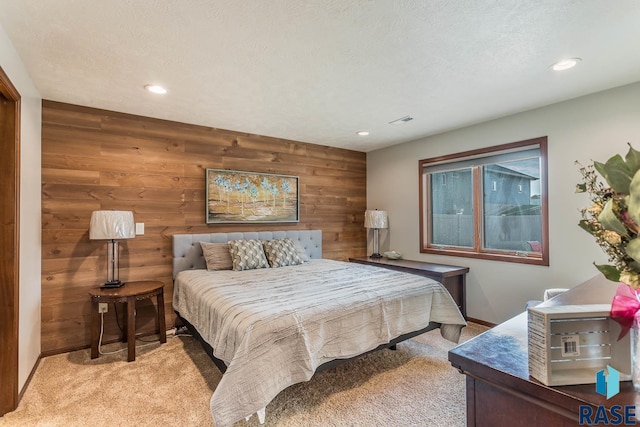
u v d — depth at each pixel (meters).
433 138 4.19
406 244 4.57
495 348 1.00
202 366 2.60
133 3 1.59
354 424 1.87
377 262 4.32
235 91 2.72
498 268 3.52
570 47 2.04
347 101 2.97
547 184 3.10
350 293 2.38
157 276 3.39
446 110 3.22
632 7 1.64
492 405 0.89
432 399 2.12
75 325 2.95
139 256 3.29
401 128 3.88
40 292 2.75
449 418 1.92
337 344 2.06
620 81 2.56
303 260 3.99
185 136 3.60
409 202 4.54
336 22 1.76
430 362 2.67
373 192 5.11
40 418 1.92
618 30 1.85
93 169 3.07
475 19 1.74
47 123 2.85
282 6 1.62
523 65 2.28
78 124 3.00
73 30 1.81
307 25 1.79
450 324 2.71
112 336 3.11
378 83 2.58
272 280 2.85
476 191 3.80
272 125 3.73
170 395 2.16
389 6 1.63
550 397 0.75
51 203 2.86
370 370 2.53
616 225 0.70
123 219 2.86
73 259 2.96
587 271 2.87
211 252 3.48
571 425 0.74
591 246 2.84
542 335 0.78
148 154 3.37
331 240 4.86
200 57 2.13
